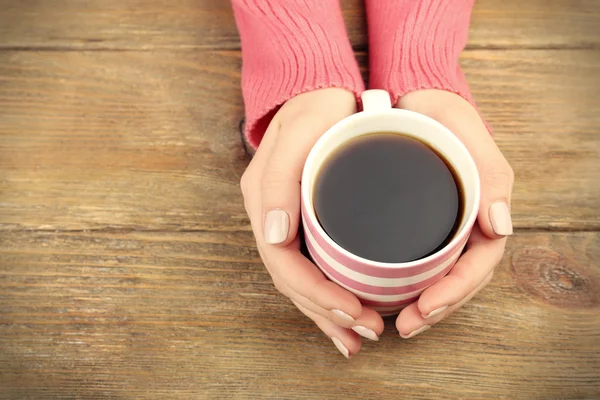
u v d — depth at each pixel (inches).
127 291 22.0
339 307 18.2
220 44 26.0
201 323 21.5
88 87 25.2
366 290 17.7
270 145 20.6
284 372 20.8
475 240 19.3
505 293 21.6
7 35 26.2
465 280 18.5
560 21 26.1
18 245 22.8
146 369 21.0
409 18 23.5
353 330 20.1
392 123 18.5
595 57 25.4
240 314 21.5
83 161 24.0
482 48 25.6
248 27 24.4
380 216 17.8
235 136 24.2
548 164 23.5
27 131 24.5
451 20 23.8
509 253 22.2
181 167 23.8
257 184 20.1
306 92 21.6
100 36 26.1
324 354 21.0
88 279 22.2
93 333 21.5
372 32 24.8
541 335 21.1
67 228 23.0
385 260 17.4
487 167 19.1
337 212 17.9
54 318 21.7
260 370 20.8
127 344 21.3
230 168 23.7
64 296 22.0
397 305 18.5
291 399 20.5
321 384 20.6
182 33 26.2
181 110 24.7
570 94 24.7
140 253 22.5
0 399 20.9
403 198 18.0
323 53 22.6
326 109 20.6
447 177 18.1
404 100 21.9
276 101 21.9
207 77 25.3
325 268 18.1
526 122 24.2
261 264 22.2
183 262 22.3
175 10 26.6
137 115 24.7
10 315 21.8
